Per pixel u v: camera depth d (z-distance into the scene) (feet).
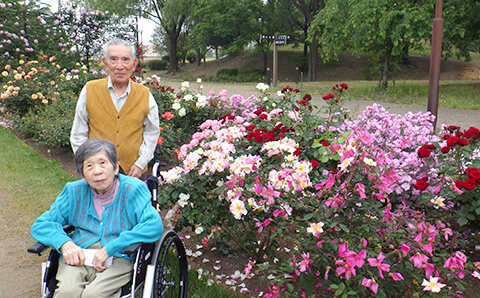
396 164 11.70
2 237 13.03
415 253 8.28
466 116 36.78
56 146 24.70
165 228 13.37
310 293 9.85
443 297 8.41
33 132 26.27
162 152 20.84
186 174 10.80
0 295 9.97
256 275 11.07
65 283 7.13
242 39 120.37
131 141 10.05
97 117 9.84
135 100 10.07
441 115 37.55
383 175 8.99
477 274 8.46
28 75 29.76
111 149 7.59
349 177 9.07
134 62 9.96
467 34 56.24
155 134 10.62
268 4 116.88
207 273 10.82
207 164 10.15
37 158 21.80
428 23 49.75
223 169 10.24
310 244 9.42
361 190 8.57
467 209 10.38
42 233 7.34
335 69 123.03
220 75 122.31
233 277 10.78
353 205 9.17
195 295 9.53
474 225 11.20
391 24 54.85
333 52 66.74
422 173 11.93
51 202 15.93
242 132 12.96
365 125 15.29
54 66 35.35
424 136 14.07
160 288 8.10
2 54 45.06
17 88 28.45
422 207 11.69
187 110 23.81
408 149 14.10
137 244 7.13
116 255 7.57
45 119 25.79
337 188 9.47
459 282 8.90
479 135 11.64
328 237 8.96
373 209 8.94
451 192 10.14
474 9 51.24
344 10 60.64
